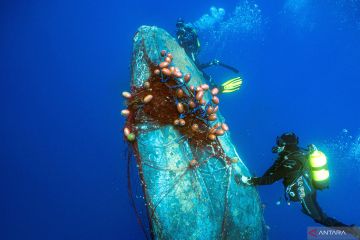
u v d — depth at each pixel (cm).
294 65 1315
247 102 1115
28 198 1182
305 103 1084
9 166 1366
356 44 1340
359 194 738
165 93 354
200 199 337
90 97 1709
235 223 357
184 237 326
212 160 362
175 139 349
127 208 1016
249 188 393
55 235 1019
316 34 1480
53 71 2169
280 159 344
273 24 1617
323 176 329
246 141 958
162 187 332
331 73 1218
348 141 895
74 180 1213
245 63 1388
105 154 1302
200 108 353
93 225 1006
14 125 1675
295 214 765
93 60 2298
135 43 396
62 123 1567
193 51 615
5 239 1051
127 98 355
